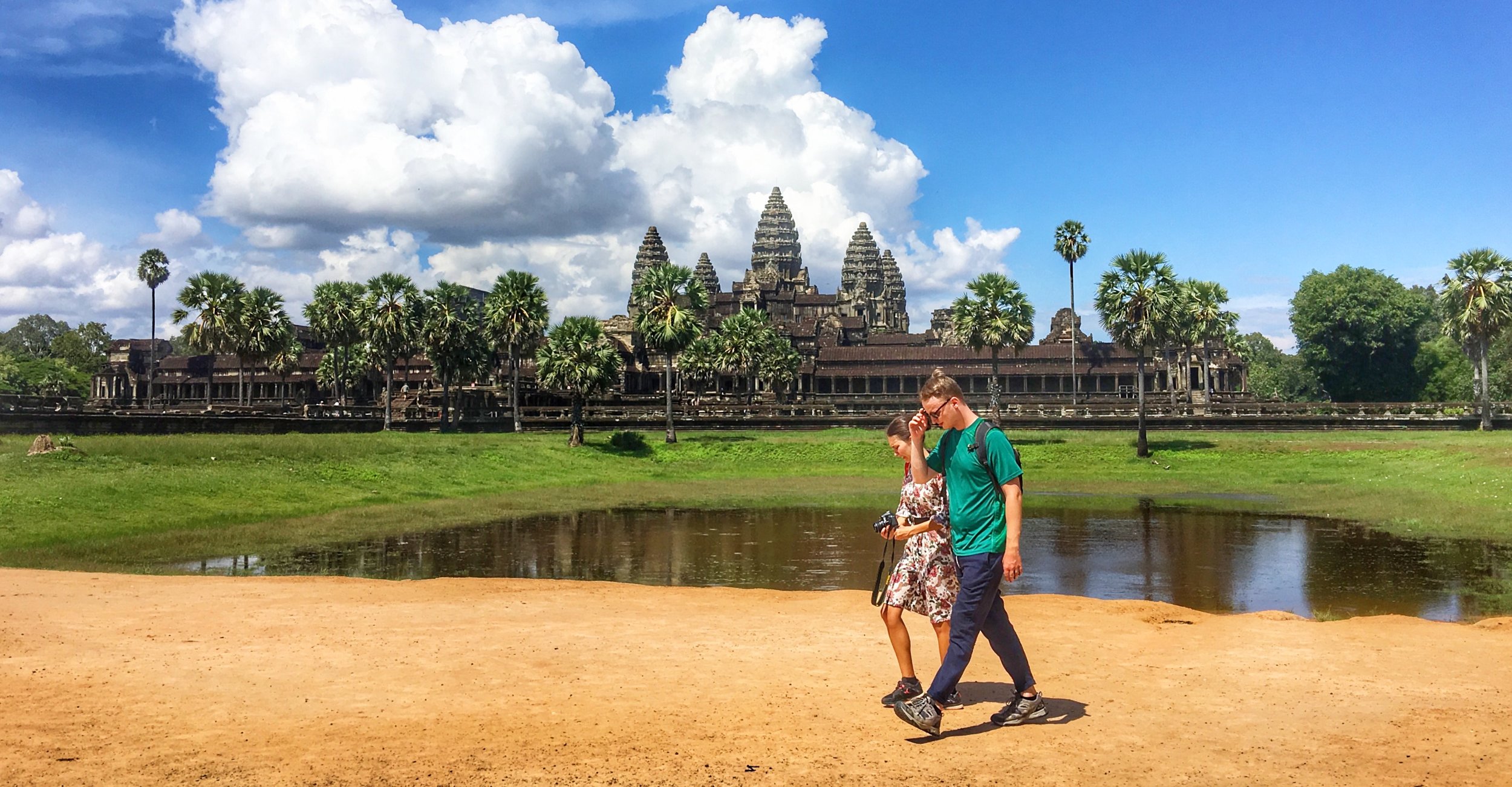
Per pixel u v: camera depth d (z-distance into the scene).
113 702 7.87
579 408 72.19
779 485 56.97
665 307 76.62
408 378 126.56
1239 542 30.92
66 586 14.99
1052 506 43.84
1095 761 6.43
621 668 9.28
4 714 7.45
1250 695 8.29
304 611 12.59
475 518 39.34
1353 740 6.91
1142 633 11.46
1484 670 9.32
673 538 33.75
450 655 9.85
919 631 11.44
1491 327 74.00
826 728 7.21
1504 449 53.06
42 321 186.12
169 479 39.00
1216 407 85.94
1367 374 124.88
